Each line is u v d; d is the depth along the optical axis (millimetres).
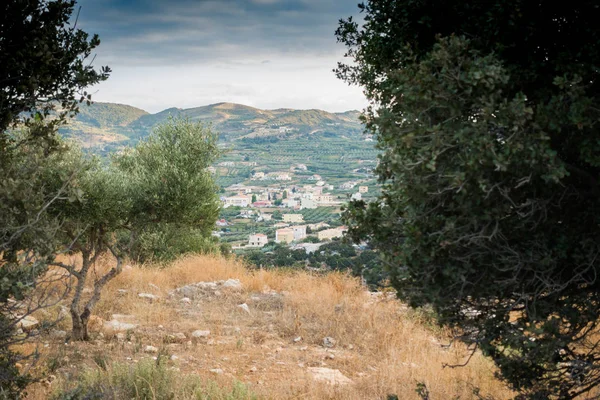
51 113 4594
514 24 3166
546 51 3424
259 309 10469
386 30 4180
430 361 7301
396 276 3268
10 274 3715
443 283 3213
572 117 2785
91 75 4672
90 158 7852
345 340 8734
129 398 5477
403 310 10102
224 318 9695
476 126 2865
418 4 3658
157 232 15719
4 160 4070
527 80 3299
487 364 6879
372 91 4992
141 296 10570
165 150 9828
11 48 4305
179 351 7797
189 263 13547
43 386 5758
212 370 6832
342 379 6938
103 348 7523
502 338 3295
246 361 7520
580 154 3156
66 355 6926
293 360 7738
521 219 3145
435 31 3758
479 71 2850
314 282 11977
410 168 2955
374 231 3561
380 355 8102
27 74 4312
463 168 2924
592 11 3172
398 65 4238
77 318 7754
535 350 3143
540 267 3166
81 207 7363
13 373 4145
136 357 7223
